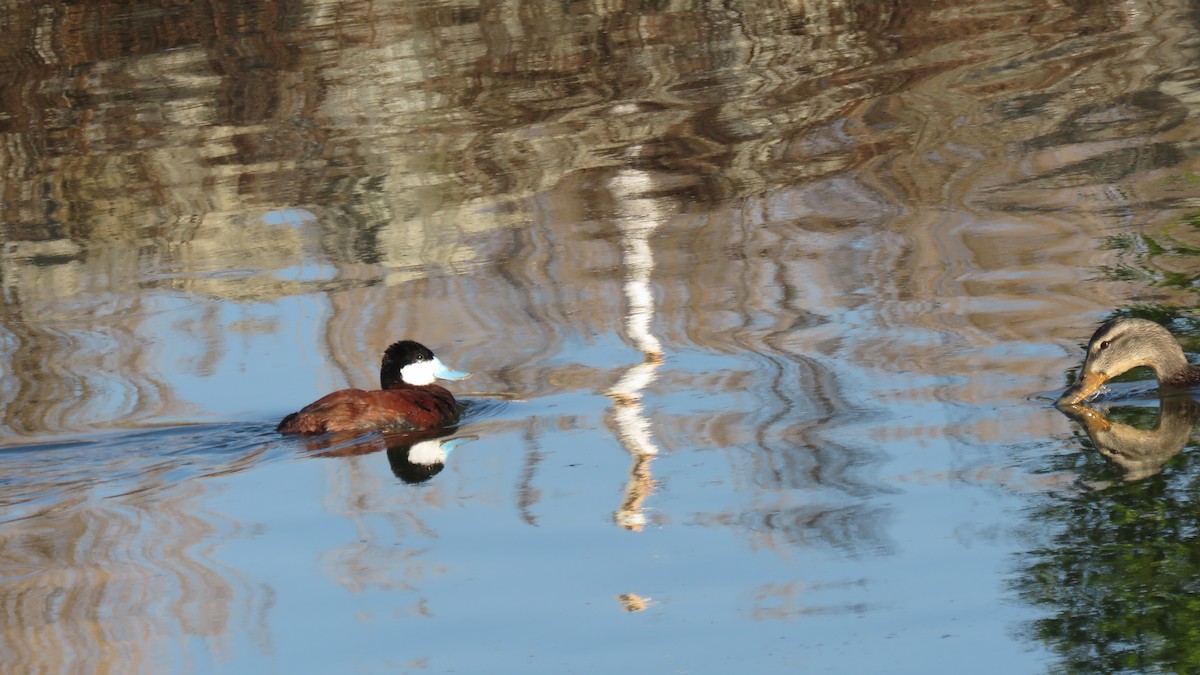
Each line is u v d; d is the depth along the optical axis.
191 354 15.15
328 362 14.61
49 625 9.07
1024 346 13.06
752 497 10.33
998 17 27.59
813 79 24.50
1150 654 7.80
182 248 19.20
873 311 14.48
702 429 11.79
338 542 10.14
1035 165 19.17
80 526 10.73
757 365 13.28
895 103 22.78
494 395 13.26
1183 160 18.58
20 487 11.62
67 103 26.55
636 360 13.75
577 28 28.73
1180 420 11.32
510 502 10.66
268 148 23.22
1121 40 25.14
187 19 30.80
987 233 16.64
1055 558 9.00
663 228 18.11
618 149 21.56
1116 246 15.66
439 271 17.39
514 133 22.84
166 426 12.90
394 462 11.83
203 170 22.48
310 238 19.11
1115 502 9.75
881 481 10.43
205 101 25.92
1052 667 7.77
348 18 30.20
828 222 17.72
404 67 26.92
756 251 16.89
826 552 9.38
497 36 28.36
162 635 8.86
